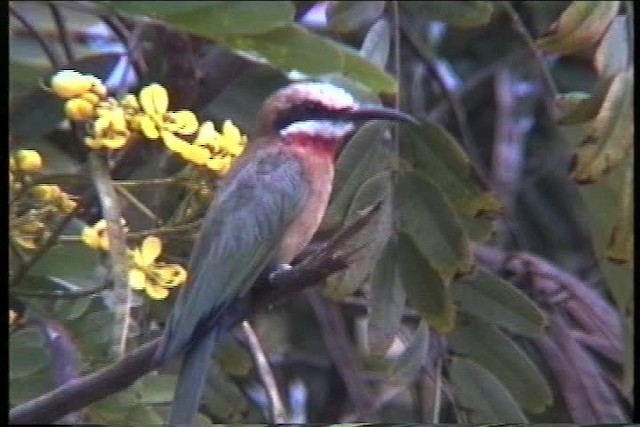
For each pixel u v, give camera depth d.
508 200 6.77
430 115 6.32
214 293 4.07
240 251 4.13
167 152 4.29
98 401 4.01
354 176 4.42
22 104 4.82
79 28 5.30
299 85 4.51
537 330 4.66
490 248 6.14
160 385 4.21
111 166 4.10
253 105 5.10
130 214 4.11
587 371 5.74
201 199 4.14
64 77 3.95
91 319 4.03
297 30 4.35
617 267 4.86
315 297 5.64
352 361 5.64
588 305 6.07
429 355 4.76
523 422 4.64
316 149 4.41
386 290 4.37
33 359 4.04
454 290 4.68
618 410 5.68
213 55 5.06
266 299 4.18
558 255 6.91
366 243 4.30
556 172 7.00
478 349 4.68
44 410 3.95
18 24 5.23
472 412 4.69
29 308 4.05
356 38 5.48
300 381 5.96
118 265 3.89
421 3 5.35
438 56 7.00
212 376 4.79
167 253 4.12
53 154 4.77
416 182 4.44
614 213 4.75
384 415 5.34
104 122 3.93
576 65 6.43
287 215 4.23
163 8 4.20
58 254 4.04
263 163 4.27
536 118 7.05
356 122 4.50
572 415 5.68
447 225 4.40
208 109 5.06
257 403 5.12
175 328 3.97
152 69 4.98
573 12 4.36
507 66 6.91
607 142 4.28
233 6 4.21
